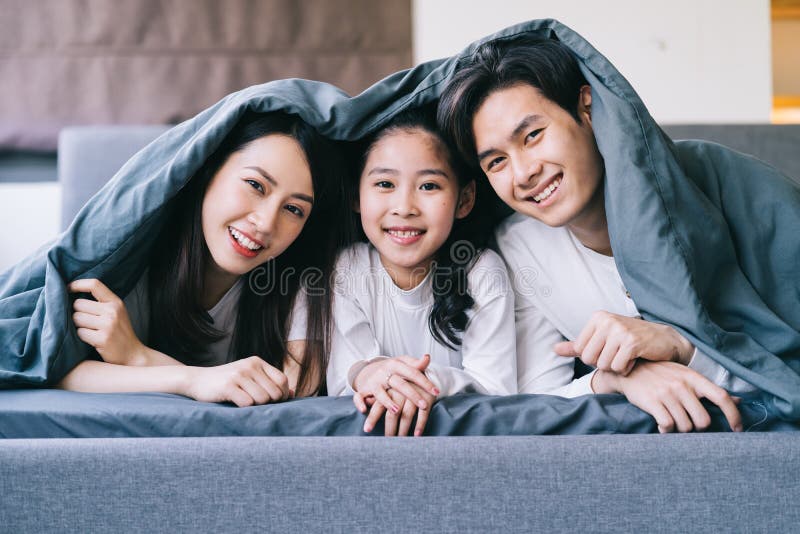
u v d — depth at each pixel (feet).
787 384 2.68
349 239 3.73
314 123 3.26
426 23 7.64
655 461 2.40
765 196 3.24
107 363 3.08
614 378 2.92
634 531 2.39
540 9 7.64
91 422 2.61
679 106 7.76
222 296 3.69
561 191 3.15
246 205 3.25
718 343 2.80
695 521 2.39
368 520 2.38
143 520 2.38
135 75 7.60
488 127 3.19
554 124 3.13
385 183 3.39
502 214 3.88
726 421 2.68
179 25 7.64
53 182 7.56
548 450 2.41
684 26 7.71
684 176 2.97
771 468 2.39
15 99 7.51
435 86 3.34
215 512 2.38
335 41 7.72
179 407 2.66
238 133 3.31
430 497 2.38
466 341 3.65
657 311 2.89
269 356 3.70
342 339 3.62
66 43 7.59
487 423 2.68
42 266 3.35
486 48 3.27
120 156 5.24
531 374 3.66
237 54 7.68
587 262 3.64
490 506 2.38
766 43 7.74
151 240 3.32
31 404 2.67
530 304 3.75
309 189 3.34
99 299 3.12
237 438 2.45
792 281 3.16
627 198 2.89
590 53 3.06
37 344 3.00
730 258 3.07
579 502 2.39
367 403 2.75
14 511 2.38
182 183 3.11
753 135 5.24
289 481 2.38
